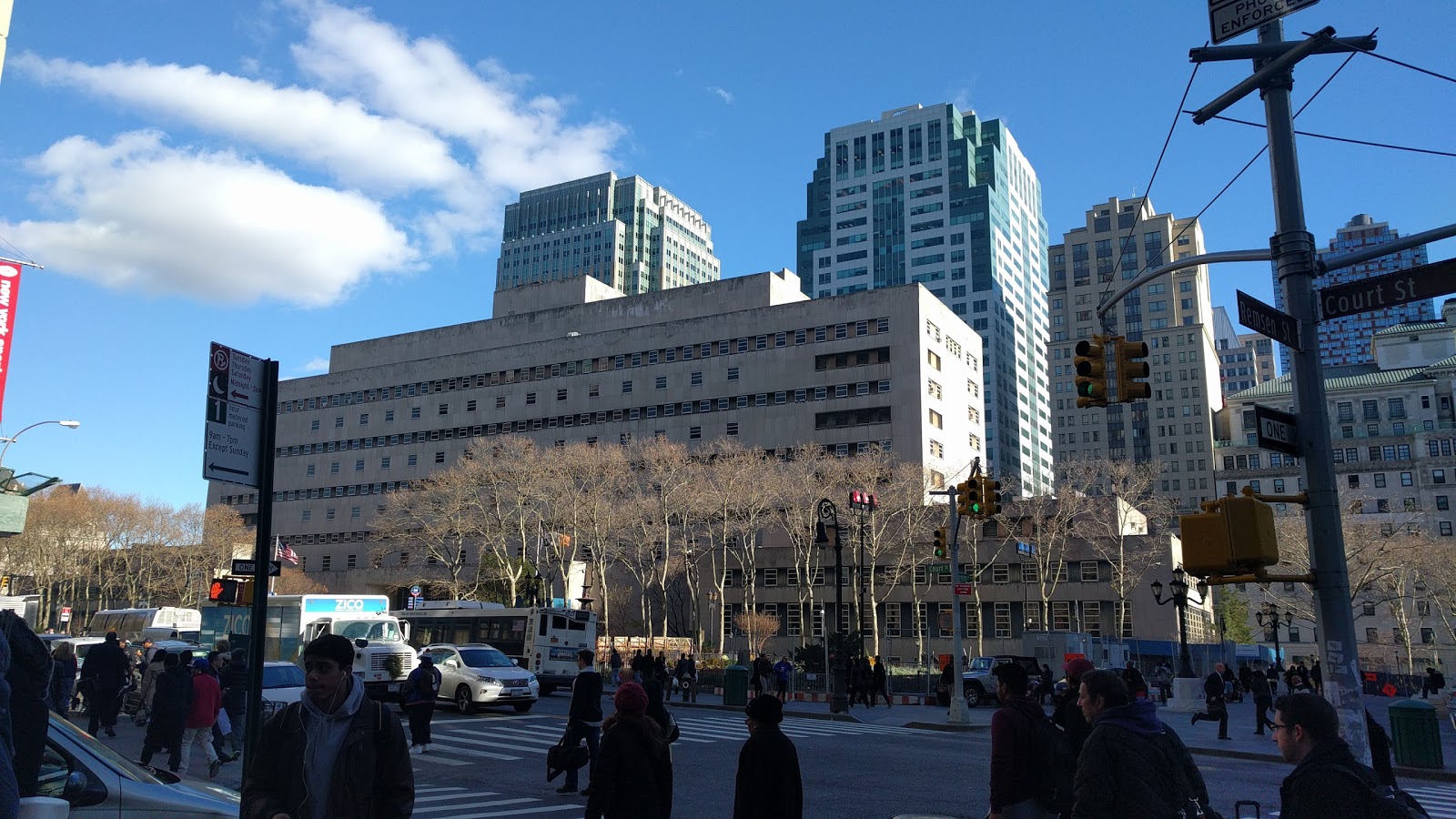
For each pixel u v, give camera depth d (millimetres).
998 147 199500
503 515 79438
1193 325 164250
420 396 107375
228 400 6383
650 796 8047
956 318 94000
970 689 39188
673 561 76875
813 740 23719
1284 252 9453
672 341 95812
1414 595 101250
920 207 195375
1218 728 29047
